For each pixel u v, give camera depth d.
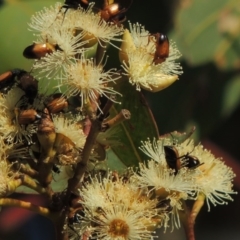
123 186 0.37
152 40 0.37
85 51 0.37
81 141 0.37
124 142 0.39
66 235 0.37
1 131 0.37
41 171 0.37
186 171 0.37
